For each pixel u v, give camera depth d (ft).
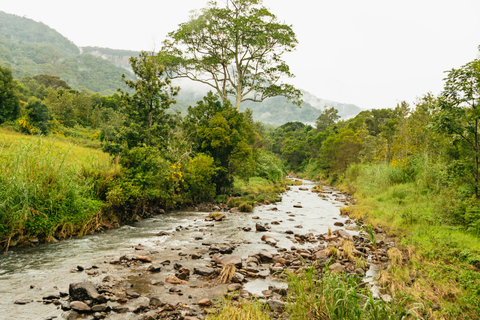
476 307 17.12
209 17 87.92
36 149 34.32
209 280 22.88
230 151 80.48
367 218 52.54
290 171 272.31
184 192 64.03
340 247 33.22
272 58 97.50
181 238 36.11
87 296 17.87
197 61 93.97
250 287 21.94
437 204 42.34
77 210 34.78
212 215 51.78
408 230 39.32
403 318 14.37
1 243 27.37
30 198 30.17
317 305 16.80
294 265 26.84
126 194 42.04
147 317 16.28
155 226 42.34
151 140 64.34
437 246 30.04
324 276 18.25
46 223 30.89
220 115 80.84
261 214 58.75
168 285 21.42
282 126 412.57
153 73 66.23
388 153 109.91
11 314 15.83
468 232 33.47
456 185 42.60
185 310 17.53
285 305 17.74
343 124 278.46
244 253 31.01
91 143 113.39
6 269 22.68
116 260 25.76
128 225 42.06
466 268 23.79
